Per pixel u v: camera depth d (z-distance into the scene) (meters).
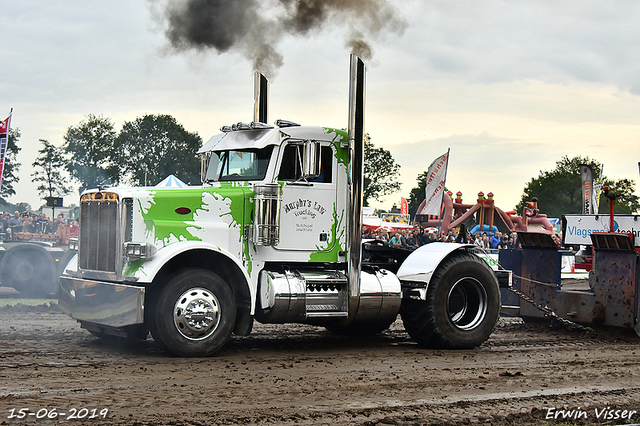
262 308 7.86
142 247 7.23
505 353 8.44
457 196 30.19
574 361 7.86
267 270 8.08
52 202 21.33
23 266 13.77
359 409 5.37
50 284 13.78
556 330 10.60
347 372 6.89
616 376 7.05
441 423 5.09
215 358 7.43
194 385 6.03
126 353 7.58
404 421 5.09
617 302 9.87
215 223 7.81
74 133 67.62
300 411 5.26
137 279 7.16
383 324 9.92
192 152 73.50
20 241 14.40
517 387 6.39
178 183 15.23
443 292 8.68
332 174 8.46
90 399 5.41
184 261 7.77
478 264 8.95
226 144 8.52
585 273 19.16
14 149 74.19
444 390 6.17
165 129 72.19
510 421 5.26
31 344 8.01
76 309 7.88
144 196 7.53
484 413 5.41
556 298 10.62
